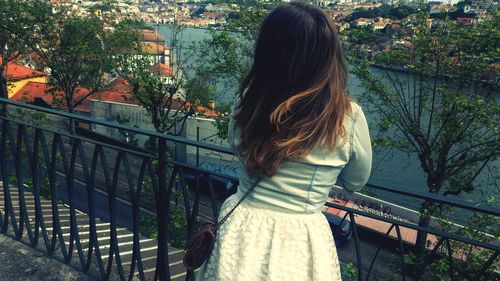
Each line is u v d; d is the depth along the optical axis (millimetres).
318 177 1273
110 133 32531
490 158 19109
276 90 1229
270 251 1297
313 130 1178
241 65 21906
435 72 18656
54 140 2812
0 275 2820
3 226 3359
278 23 1209
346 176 1383
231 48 22281
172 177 2363
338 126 1203
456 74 18359
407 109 19391
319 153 1249
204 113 27266
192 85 25797
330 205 2137
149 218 16641
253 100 1274
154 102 27078
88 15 32281
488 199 15820
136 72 28266
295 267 1288
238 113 1349
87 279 2861
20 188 3123
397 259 15367
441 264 10000
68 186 2848
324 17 1205
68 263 2986
